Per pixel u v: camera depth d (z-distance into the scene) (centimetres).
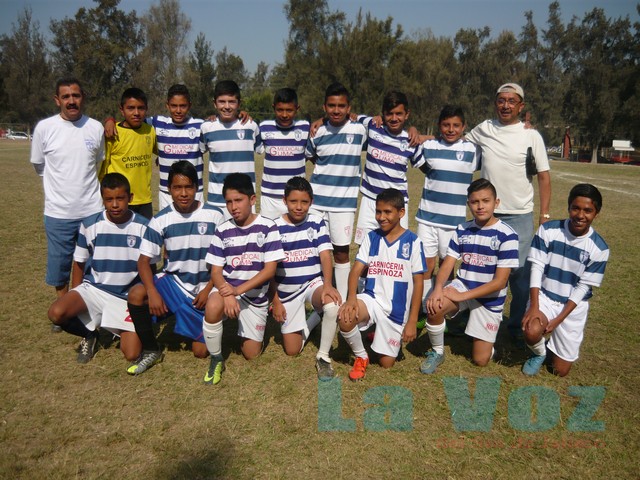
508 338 444
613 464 274
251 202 377
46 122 430
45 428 295
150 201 505
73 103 425
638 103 4094
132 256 386
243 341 392
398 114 452
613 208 1151
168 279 390
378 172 474
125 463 267
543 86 5466
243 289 362
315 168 491
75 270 395
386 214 374
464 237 401
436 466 270
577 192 365
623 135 4666
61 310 355
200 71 5591
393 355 373
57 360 376
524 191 436
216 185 488
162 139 493
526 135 429
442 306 365
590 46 4725
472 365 388
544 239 384
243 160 484
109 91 5116
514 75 5309
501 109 432
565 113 4644
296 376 362
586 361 392
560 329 365
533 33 5638
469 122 5369
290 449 280
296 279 395
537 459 278
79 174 436
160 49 4869
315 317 418
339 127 473
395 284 373
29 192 1173
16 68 5738
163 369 369
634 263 656
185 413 312
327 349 360
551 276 385
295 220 400
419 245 373
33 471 258
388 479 260
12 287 521
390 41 4094
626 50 4416
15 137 5197
